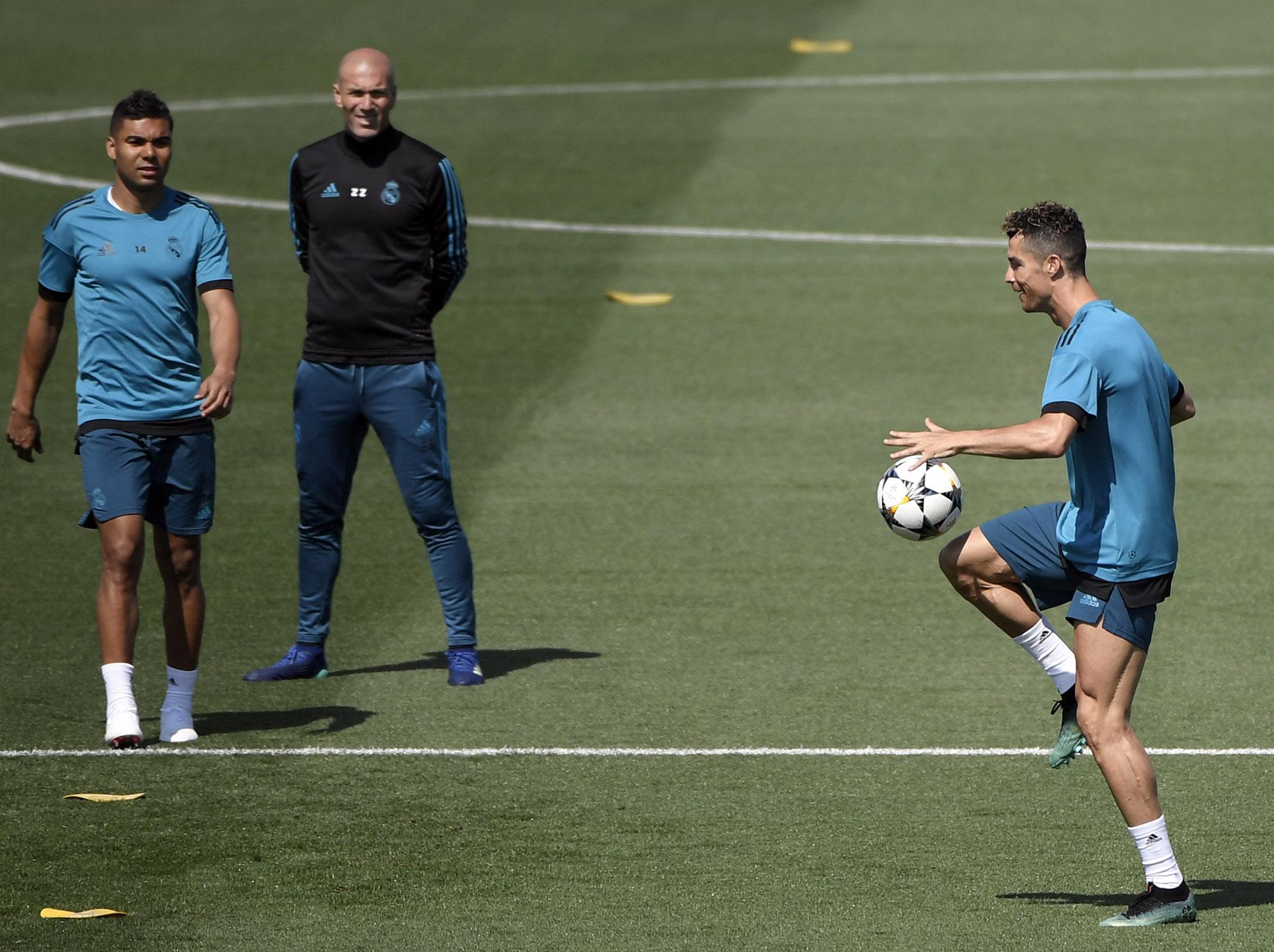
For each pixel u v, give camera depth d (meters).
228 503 35.84
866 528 34.22
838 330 47.44
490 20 91.69
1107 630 18.30
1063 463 38.06
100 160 66.00
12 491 36.41
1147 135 67.25
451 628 27.11
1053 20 88.81
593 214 58.88
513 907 19.19
